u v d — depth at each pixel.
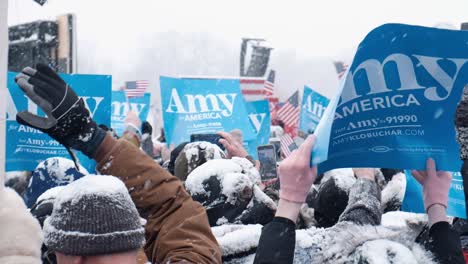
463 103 2.03
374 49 2.12
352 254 2.35
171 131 7.39
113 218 1.80
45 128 2.02
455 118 2.05
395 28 2.09
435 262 2.33
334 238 2.42
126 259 1.82
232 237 2.72
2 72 1.87
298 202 2.10
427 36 2.13
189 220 2.21
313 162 2.08
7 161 4.59
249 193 3.06
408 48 2.15
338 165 2.30
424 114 2.27
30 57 8.35
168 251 2.17
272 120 13.59
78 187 1.83
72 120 2.04
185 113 7.43
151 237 2.24
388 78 2.18
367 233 2.39
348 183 3.28
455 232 2.36
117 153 2.16
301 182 2.09
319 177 4.25
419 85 2.22
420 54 2.17
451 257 2.31
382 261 2.20
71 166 3.42
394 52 2.14
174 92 7.42
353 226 2.42
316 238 2.48
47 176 3.39
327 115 2.06
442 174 2.37
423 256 2.35
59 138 2.07
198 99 7.49
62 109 2.02
